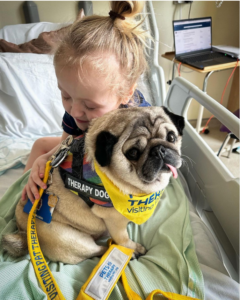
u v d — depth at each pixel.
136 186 0.65
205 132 2.67
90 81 0.70
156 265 0.81
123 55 0.76
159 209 1.05
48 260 0.83
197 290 0.71
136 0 0.76
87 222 0.81
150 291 0.72
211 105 0.97
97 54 0.71
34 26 1.90
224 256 0.93
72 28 0.78
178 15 2.27
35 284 0.68
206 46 2.24
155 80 1.57
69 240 0.79
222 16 2.34
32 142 1.53
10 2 1.94
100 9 2.08
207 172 1.01
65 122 1.05
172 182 1.20
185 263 0.78
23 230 0.83
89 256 0.86
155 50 1.52
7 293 0.65
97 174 0.69
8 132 1.55
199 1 2.22
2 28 1.92
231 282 0.74
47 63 1.61
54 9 2.03
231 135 1.95
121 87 0.78
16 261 0.79
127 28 0.78
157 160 0.57
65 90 0.76
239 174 2.07
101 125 0.63
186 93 1.24
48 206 0.78
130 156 0.60
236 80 2.56
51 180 0.79
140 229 0.99
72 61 0.70
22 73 1.53
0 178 1.30
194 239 0.92
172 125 0.66
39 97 1.61
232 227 0.82
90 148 0.64
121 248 0.84
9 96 1.54
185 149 1.23
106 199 0.71
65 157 0.75
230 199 0.83
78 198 0.78
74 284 0.74
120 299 0.70
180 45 2.14
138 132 0.59
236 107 2.65
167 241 0.88
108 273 0.74
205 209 1.07
